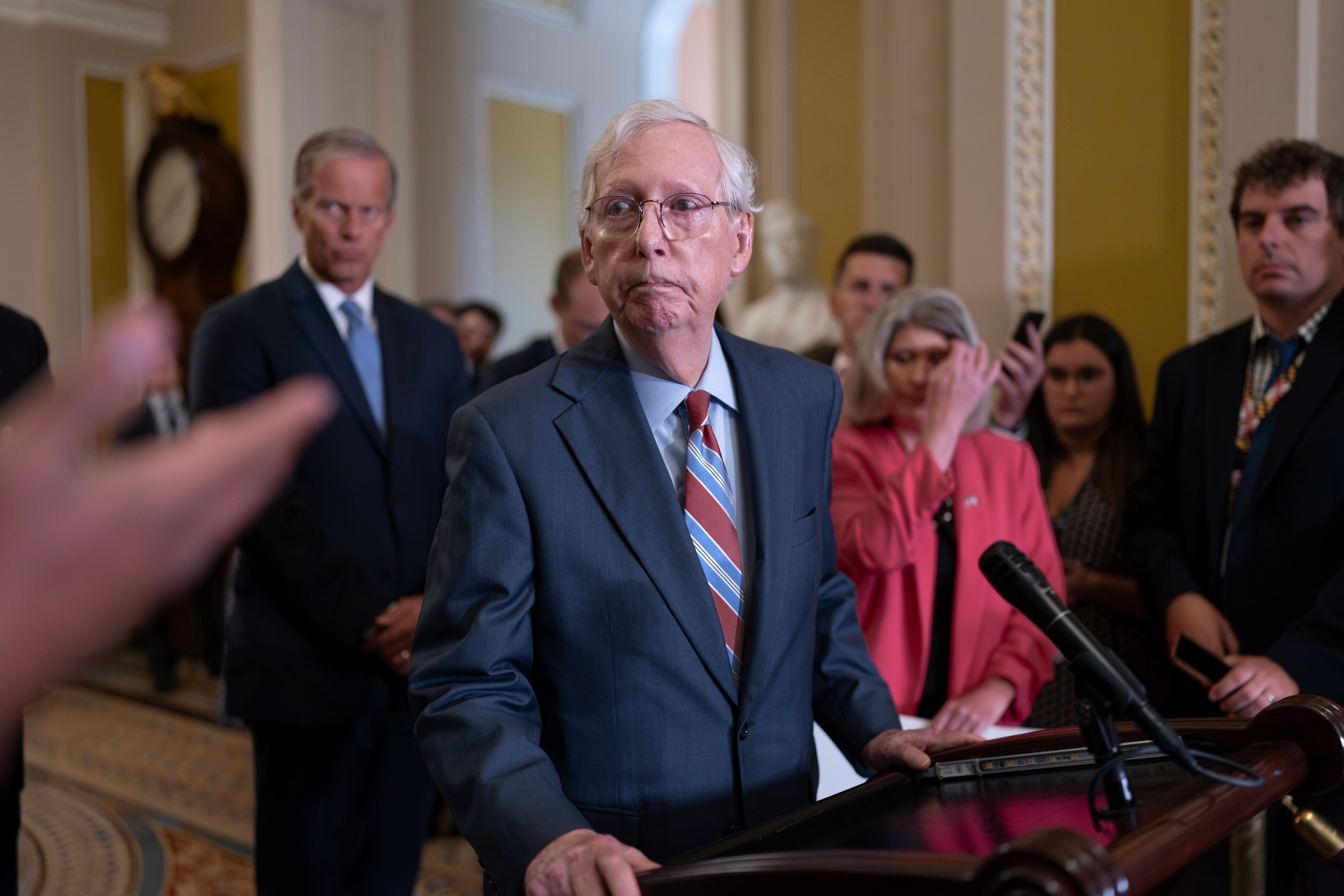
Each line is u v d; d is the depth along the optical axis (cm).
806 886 84
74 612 32
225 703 231
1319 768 118
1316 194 218
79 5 695
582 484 134
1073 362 276
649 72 791
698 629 132
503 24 695
